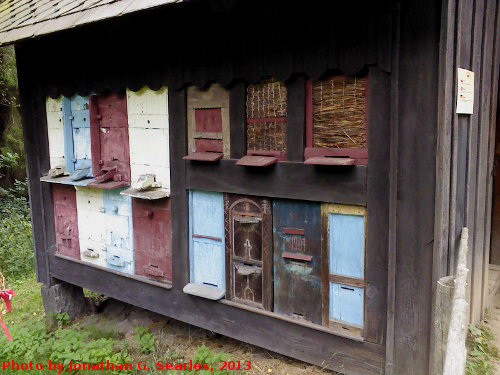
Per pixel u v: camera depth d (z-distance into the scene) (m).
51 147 4.76
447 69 2.29
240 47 3.10
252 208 3.22
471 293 3.37
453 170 2.47
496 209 5.02
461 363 1.50
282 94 3.02
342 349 2.87
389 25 2.43
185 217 3.60
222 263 3.46
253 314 3.28
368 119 2.61
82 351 3.87
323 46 2.71
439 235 2.38
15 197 10.38
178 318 3.77
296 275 3.06
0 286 2.91
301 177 2.90
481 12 2.91
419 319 2.51
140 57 3.69
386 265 2.63
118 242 4.22
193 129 3.51
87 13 3.33
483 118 3.21
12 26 4.27
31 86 4.80
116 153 4.11
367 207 2.66
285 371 3.40
